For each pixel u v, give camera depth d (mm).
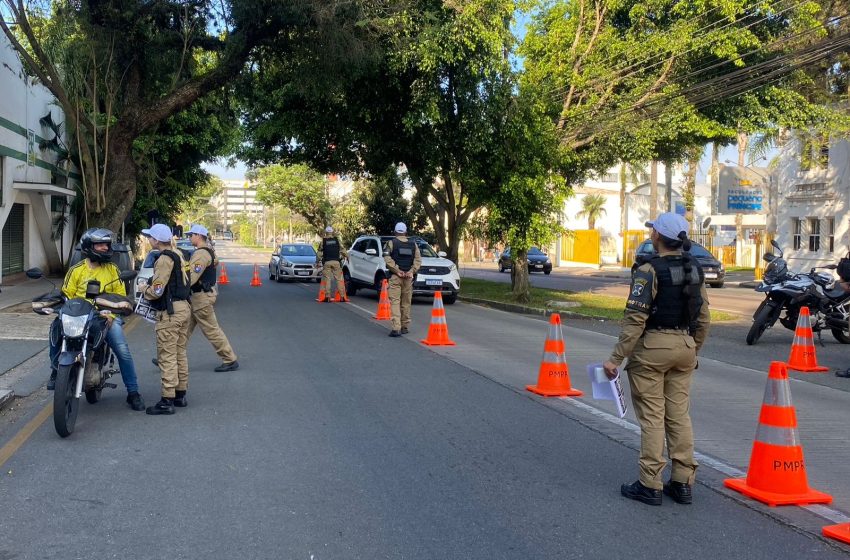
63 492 5398
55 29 16516
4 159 20844
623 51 20547
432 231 37500
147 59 17453
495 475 5906
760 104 20672
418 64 17922
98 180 17734
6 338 12469
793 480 5359
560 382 8906
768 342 14109
